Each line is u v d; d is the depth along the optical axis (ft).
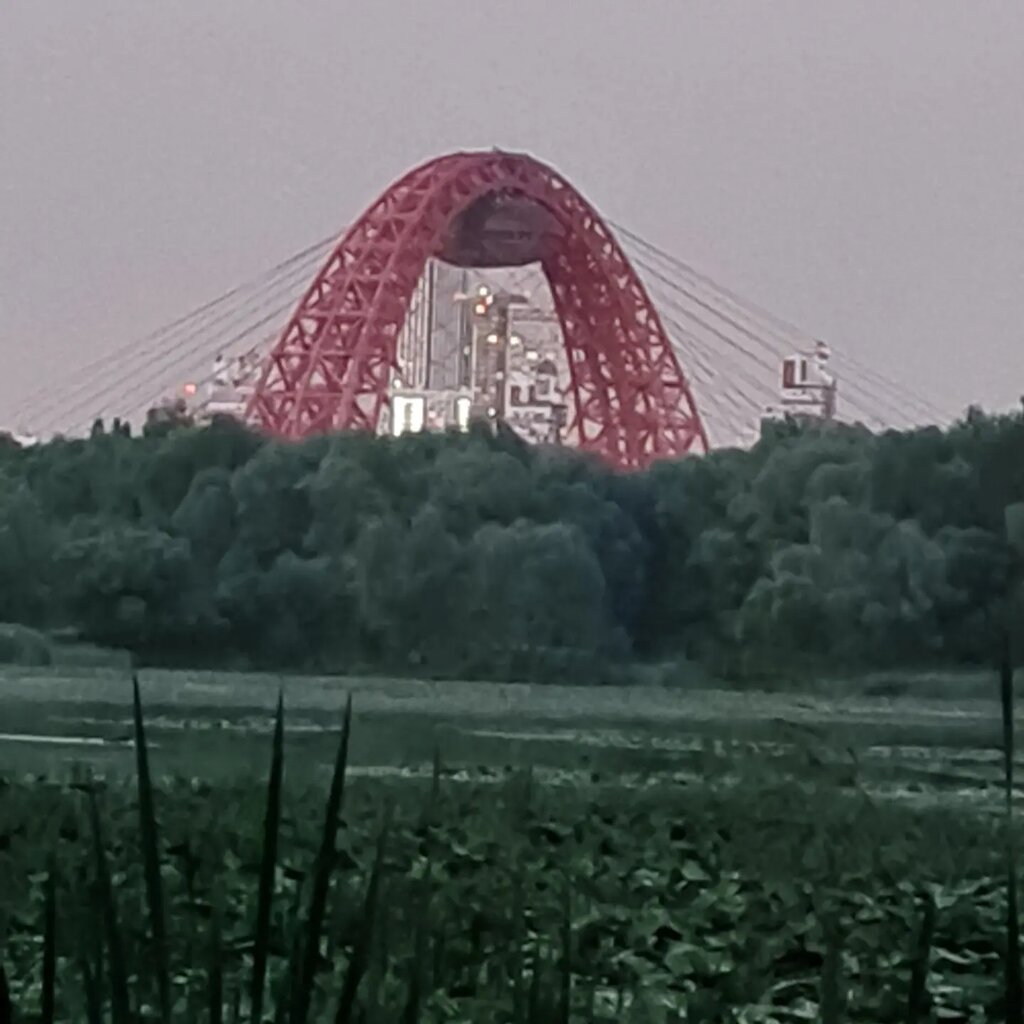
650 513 467.52
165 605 443.73
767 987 96.53
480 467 463.83
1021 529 420.36
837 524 431.02
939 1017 86.33
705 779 183.93
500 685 361.51
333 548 453.17
